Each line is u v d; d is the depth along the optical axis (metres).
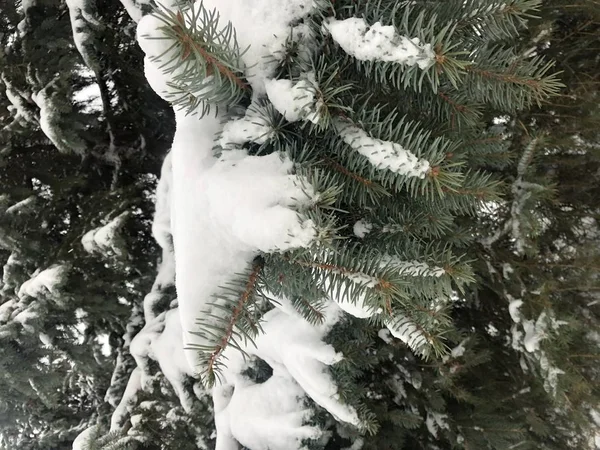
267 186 0.91
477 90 1.03
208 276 1.06
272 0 0.92
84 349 2.60
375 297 0.95
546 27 1.80
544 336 1.87
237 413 2.01
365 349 1.94
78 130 2.48
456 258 1.07
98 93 2.59
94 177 2.78
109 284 2.57
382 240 1.16
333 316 1.74
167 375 2.39
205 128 1.11
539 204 2.16
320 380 1.73
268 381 2.03
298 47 0.94
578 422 2.05
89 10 2.18
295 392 1.98
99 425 2.39
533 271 2.08
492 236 2.16
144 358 2.52
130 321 2.77
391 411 2.04
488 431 2.04
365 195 1.06
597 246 2.10
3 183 2.46
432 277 1.03
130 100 2.63
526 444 2.12
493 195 1.09
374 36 0.75
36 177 2.54
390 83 1.05
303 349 1.73
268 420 1.95
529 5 0.92
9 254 2.54
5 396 2.44
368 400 2.09
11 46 2.28
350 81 0.98
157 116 2.69
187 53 0.74
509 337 2.26
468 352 2.04
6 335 2.19
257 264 1.04
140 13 2.12
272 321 1.87
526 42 1.87
